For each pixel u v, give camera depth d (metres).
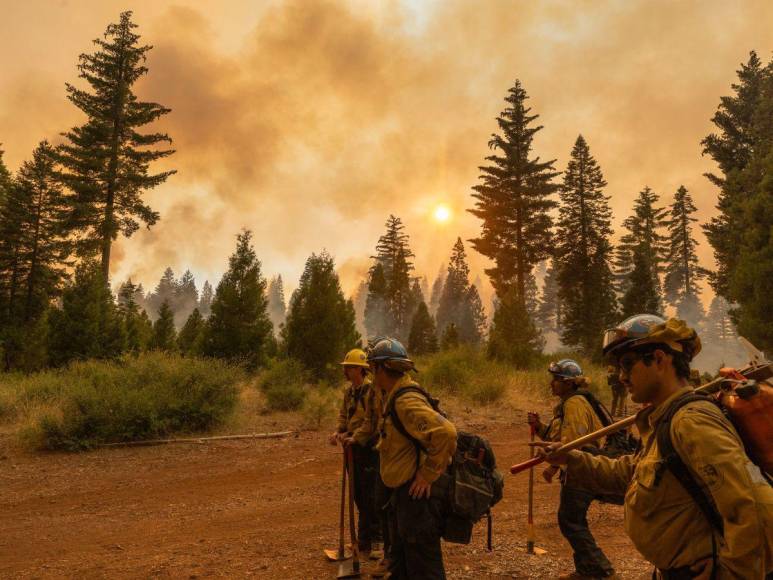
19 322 39.47
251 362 19.53
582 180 53.81
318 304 19.08
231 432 11.86
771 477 1.80
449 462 3.49
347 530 6.20
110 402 11.10
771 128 34.72
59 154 39.28
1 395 13.23
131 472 9.05
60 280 42.34
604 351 2.17
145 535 6.14
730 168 40.78
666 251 81.69
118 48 41.84
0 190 42.72
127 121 41.28
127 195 40.91
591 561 4.42
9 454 10.10
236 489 8.05
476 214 51.81
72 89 40.00
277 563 5.17
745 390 1.84
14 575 4.99
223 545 5.73
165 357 14.00
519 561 5.14
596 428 4.35
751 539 1.65
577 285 51.25
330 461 9.70
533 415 5.34
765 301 18.80
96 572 5.01
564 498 4.55
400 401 3.56
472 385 16.45
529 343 23.78
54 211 42.41
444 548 5.54
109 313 22.47
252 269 20.39
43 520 6.73
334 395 14.80
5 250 41.66
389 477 3.58
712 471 1.75
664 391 2.03
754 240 20.08
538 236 50.91
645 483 1.95
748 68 41.56
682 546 1.87
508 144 51.69
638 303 38.66
